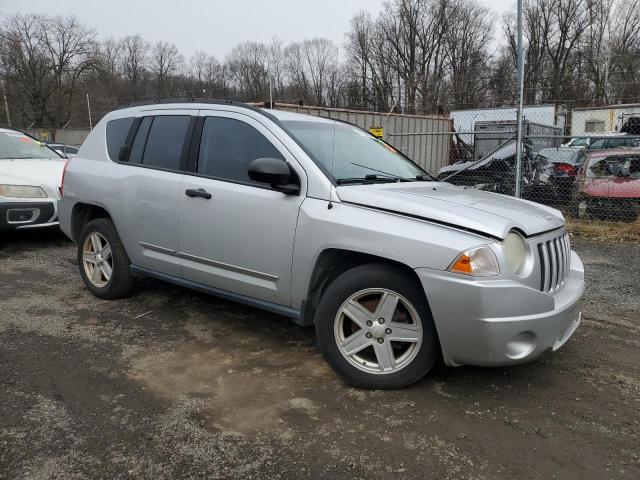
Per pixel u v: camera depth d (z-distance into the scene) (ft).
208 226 12.69
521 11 28.32
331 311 10.69
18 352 12.41
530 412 10.02
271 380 11.23
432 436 9.20
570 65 170.09
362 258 11.05
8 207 21.86
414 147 51.62
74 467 8.30
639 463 8.52
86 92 163.32
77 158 16.93
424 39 190.70
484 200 11.64
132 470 8.27
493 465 8.43
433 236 9.68
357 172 12.28
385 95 139.44
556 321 9.86
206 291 13.33
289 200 11.41
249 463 8.46
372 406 10.14
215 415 9.83
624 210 31.58
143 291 17.12
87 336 13.48
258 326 14.34
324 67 185.57
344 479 8.09
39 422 9.50
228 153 12.88
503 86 118.73
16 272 19.43
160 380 11.18
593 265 22.26
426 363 10.22
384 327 10.39
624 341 13.66
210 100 13.87
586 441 9.11
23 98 159.84
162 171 14.02
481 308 9.25
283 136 12.03
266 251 11.71
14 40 162.50
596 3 176.76
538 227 10.57
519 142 29.27
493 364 9.63
